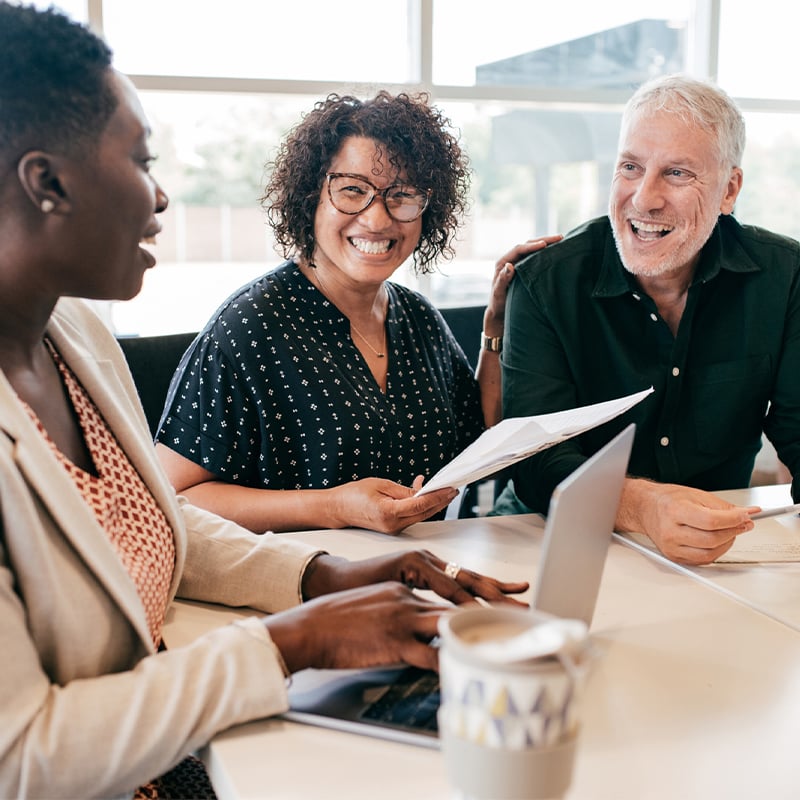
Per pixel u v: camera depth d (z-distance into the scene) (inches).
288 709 35.2
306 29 118.1
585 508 35.8
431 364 76.0
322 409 67.7
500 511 80.0
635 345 74.1
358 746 33.7
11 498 32.6
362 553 54.3
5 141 33.0
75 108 33.6
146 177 36.6
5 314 37.1
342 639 36.5
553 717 23.3
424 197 70.6
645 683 38.5
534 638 23.0
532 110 134.0
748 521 51.1
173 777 42.5
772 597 48.1
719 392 73.5
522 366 74.3
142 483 42.5
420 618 36.5
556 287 73.9
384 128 68.2
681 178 67.6
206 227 121.0
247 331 67.6
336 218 68.9
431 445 73.0
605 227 76.7
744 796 30.7
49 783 30.9
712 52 139.1
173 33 111.7
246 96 115.8
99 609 35.4
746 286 72.7
